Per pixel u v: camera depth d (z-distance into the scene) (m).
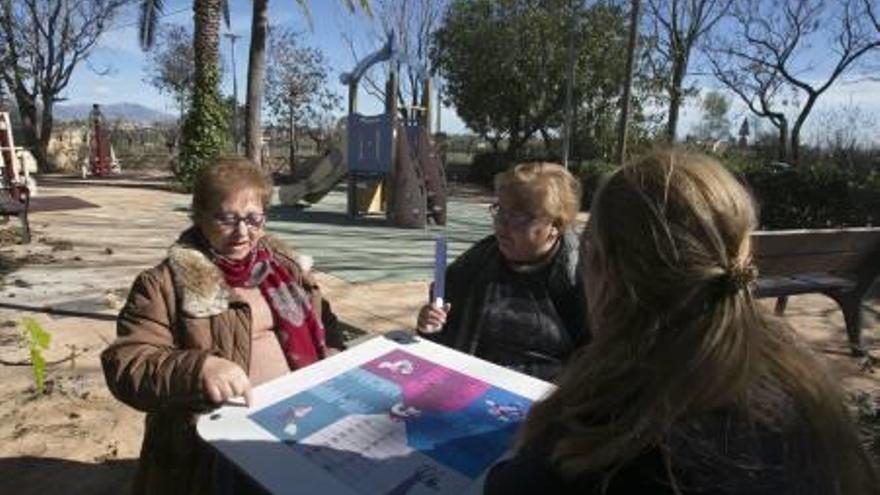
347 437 1.63
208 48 18.02
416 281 8.10
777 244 5.11
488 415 1.75
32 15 28.52
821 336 6.04
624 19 25.50
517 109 27.50
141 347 1.93
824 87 23.09
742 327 1.01
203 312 2.06
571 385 1.09
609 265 1.09
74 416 4.00
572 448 1.00
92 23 30.16
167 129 39.25
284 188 16.44
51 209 13.38
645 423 0.98
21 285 6.96
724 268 1.02
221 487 1.76
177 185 18.84
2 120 10.52
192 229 2.24
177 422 2.02
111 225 11.45
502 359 2.55
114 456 3.61
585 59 25.56
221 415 1.72
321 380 1.92
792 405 1.02
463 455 1.58
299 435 1.64
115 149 37.25
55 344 5.20
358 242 11.14
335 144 15.80
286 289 2.31
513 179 2.53
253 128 14.80
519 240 2.51
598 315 1.12
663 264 1.03
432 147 14.05
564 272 2.53
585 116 26.38
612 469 0.98
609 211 1.09
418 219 13.12
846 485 1.07
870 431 3.12
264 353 2.20
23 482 3.35
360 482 1.47
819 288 5.46
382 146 13.66
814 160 23.09
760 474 0.97
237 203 2.15
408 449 1.59
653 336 1.02
